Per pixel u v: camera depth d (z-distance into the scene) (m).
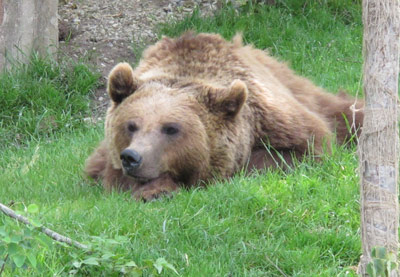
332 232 9.64
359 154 7.22
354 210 10.28
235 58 12.55
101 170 12.46
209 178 11.66
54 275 8.20
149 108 11.26
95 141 14.95
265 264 8.97
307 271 8.82
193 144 11.23
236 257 9.00
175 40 12.84
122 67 11.68
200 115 11.42
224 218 10.06
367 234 7.27
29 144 15.58
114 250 8.85
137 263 8.66
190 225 9.71
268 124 12.05
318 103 13.99
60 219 9.95
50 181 12.59
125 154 10.68
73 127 16.67
